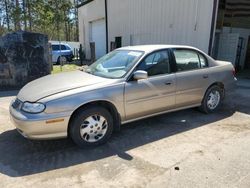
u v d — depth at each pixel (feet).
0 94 24.52
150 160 11.04
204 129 14.74
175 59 15.08
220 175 9.80
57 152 11.89
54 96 11.13
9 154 11.69
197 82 16.03
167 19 35.94
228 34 37.50
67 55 61.05
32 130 10.78
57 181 9.50
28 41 28.25
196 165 10.55
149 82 13.60
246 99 22.43
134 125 15.34
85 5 71.10
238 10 43.65
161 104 14.43
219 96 17.95
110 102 12.35
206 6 29.66
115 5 51.26
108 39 56.54
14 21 78.84
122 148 12.25
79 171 10.20
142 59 13.61
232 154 11.55
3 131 14.52
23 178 9.71
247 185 9.15
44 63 30.04
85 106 11.91
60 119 11.07
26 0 75.92
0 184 9.33
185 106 15.99
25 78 28.78
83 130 11.95
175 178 9.61
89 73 14.44
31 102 11.09
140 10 42.34
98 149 12.16
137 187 9.08
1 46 26.94
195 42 31.73
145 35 41.78
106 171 10.18
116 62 14.46
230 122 16.02
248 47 49.26
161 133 14.11
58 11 78.74
